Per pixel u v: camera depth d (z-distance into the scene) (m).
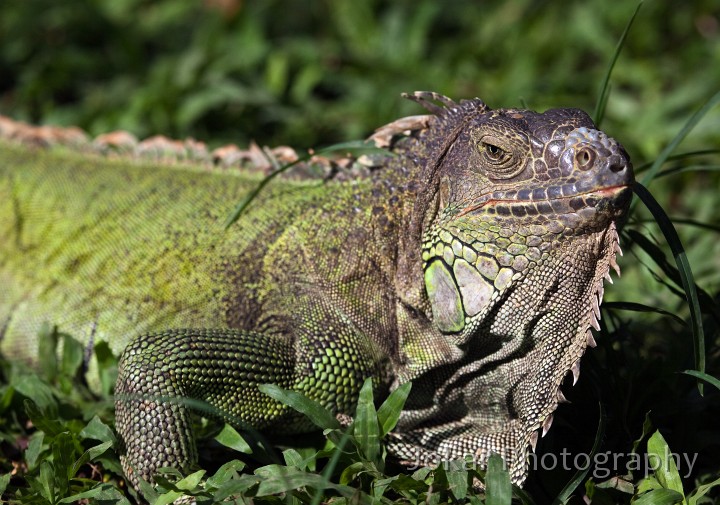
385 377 6.56
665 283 6.94
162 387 6.11
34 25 13.55
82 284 7.89
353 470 5.77
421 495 5.69
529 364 6.12
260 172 7.67
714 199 9.99
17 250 8.24
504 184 5.94
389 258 6.52
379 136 6.88
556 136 5.81
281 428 6.48
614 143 5.68
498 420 6.51
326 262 6.68
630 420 6.45
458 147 6.28
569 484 5.77
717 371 6.69
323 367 6.40
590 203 5.64
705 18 13.50
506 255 5.89
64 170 8.47
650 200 6.17
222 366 6.26
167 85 12.04
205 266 7.30
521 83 12.17
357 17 13.48
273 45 13.50
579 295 5.88
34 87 12.43
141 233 7.71
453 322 6.16
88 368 7.62
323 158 7.21
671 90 12.42
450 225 6.12
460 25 14.35
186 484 5.66
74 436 6.28
